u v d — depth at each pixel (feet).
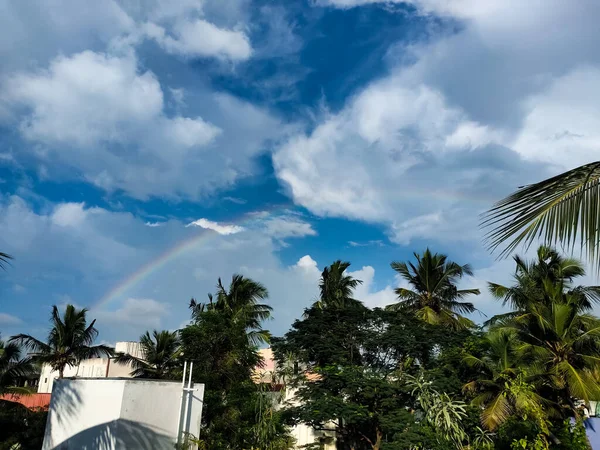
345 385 57.62
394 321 65.10
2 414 64.54
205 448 38.60
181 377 54.08
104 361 122.11
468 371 63.31
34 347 91.66
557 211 12.71
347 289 95.96
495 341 62.28
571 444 46.26
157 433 34.30
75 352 96.43
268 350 90.48
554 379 62.08
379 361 63.82
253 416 50.44
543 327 68.59
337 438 68.49
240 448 47.14
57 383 38.55
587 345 68.39
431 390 53.31
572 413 63.05
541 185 12.64
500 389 58.85
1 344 75.92
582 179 12.56
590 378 63.16
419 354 61.77
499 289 86.69
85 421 34.45
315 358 64.08
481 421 54.54
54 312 96.27
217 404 47.91
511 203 13.11
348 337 64.49
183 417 36.35
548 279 77.00
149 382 34.32
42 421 65.51
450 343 62.64
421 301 97.35
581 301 79.30
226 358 54.19
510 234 13.14
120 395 32.40
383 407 56.75
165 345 97.25
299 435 71.61
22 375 76.89
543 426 39.83
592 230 12.32
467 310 98.43
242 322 58.85
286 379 63.00
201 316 56.80
